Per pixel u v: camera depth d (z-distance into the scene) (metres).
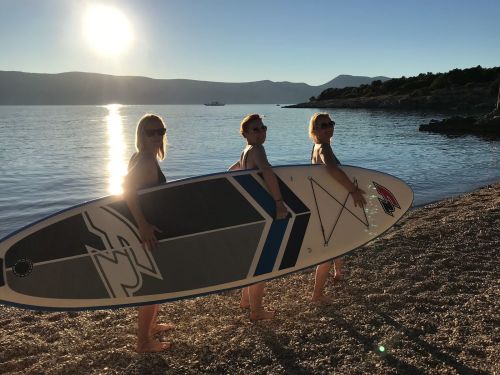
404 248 5.89
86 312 4.39
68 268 3.36
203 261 3.61
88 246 3.40
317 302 4.33
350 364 3.25
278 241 3.87
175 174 17.55
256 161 3.71
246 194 3.76
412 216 8.26
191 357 3.42
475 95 84.31
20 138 35.69
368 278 4.96
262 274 3.80
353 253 5.79
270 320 4.01
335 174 4.02
